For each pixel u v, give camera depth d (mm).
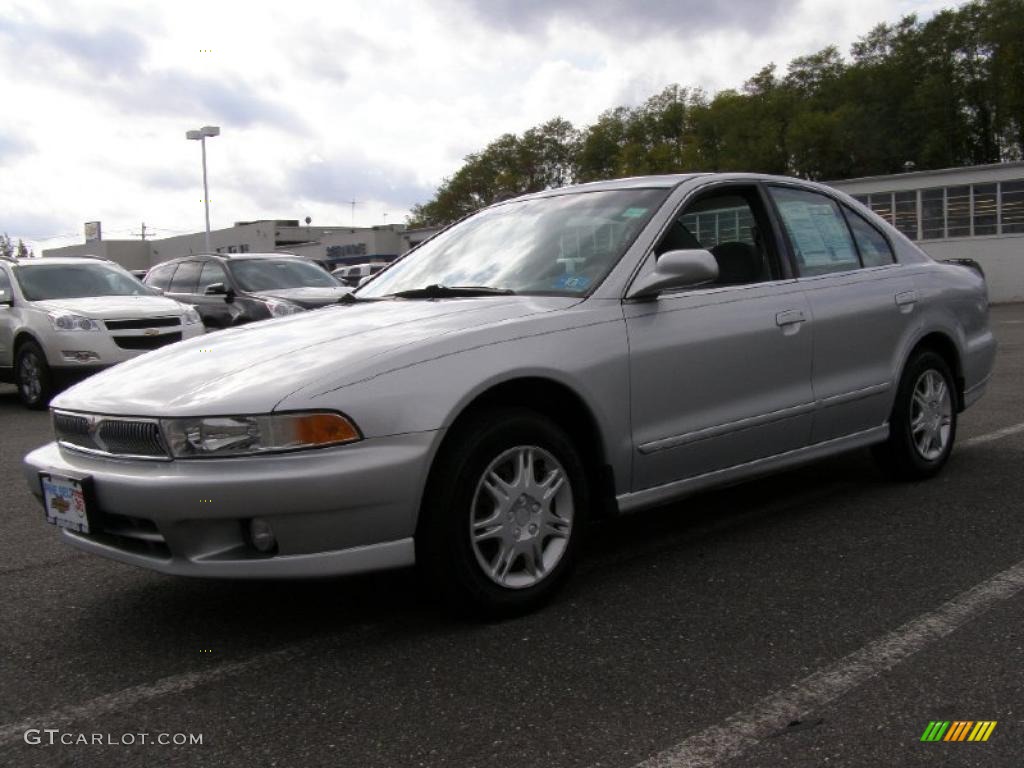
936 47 59875
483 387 3307
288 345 3512
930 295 5207
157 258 76625
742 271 4387
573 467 3588
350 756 2521
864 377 4754
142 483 3115
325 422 3045
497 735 2602
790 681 2861
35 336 10273
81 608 3770
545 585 3504
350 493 3047
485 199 88188
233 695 2920
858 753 2445
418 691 2889
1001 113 57219
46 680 3084
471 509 3295
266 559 3066
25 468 3721
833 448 4668
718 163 64688
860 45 65812
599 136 80375
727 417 4090
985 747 2457
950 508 4672
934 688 2783
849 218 5066
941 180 30062
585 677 2939
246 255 13266
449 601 3322
